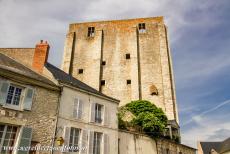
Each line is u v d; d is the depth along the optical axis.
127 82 39.41
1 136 12.91
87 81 39.78
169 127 29.05
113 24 45.50
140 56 41.44
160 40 41.84
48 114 15.22
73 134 16.31
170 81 38.00
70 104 16.77
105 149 17.55
